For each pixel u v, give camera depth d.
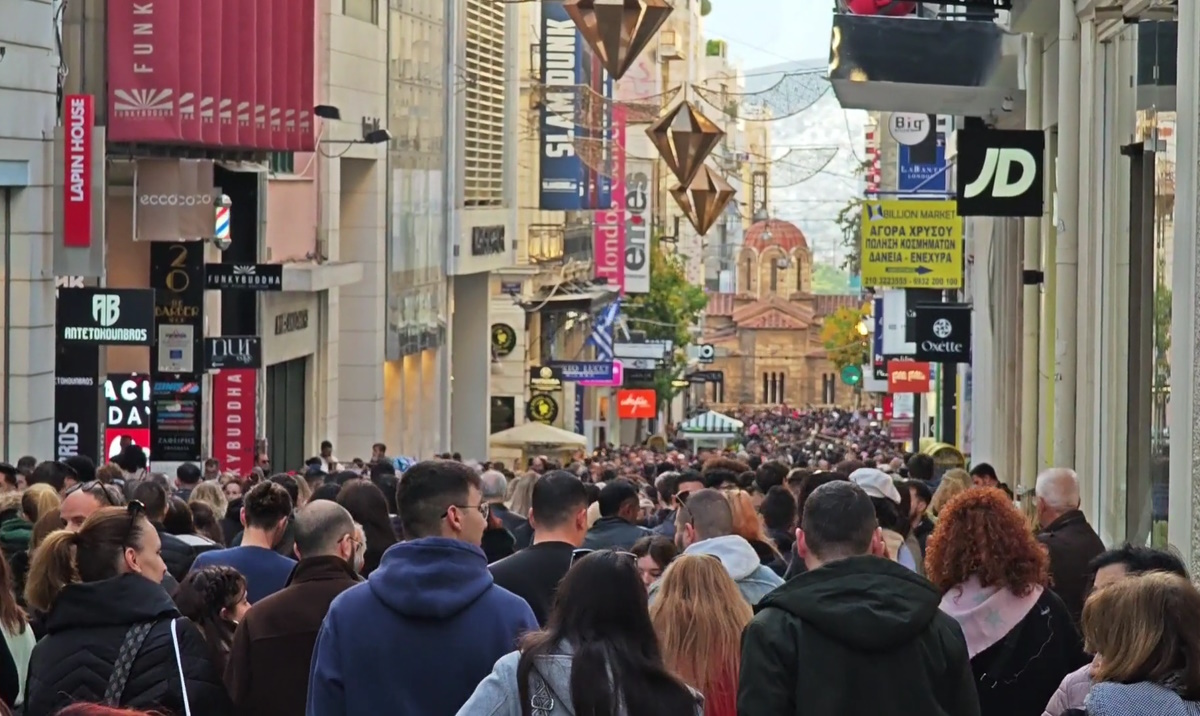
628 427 180.75
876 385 123.62
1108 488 33.44
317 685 13.54
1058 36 39.44
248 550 19.05
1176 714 12.29
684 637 15.34
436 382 108.69
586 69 126.62
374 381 92.50
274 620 15.92
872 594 13.14
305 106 68.31
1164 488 27.84
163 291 61.16
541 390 122.94
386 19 92.75
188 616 16.88
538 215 134.75
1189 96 24.89
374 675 13.45
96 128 51.53
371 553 20.44
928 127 78.38
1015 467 55.25
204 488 29.11
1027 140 38.06
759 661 13.10
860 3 39.25
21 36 49.72
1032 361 47.16
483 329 118.38
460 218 108.56
